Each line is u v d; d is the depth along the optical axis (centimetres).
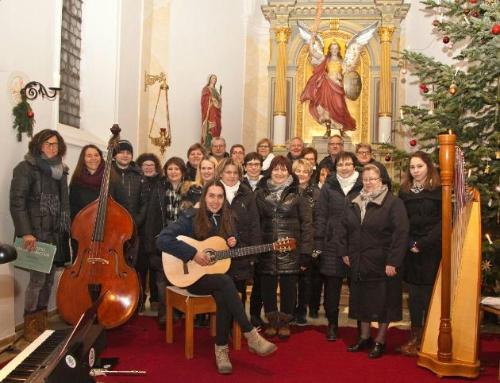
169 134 799
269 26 1000
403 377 355
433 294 387
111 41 693
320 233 449
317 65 967
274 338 451
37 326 426
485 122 488
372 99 962
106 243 409
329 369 369
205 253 381
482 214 463
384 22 950
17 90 449
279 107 965
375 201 402
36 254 399
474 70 477
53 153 425
